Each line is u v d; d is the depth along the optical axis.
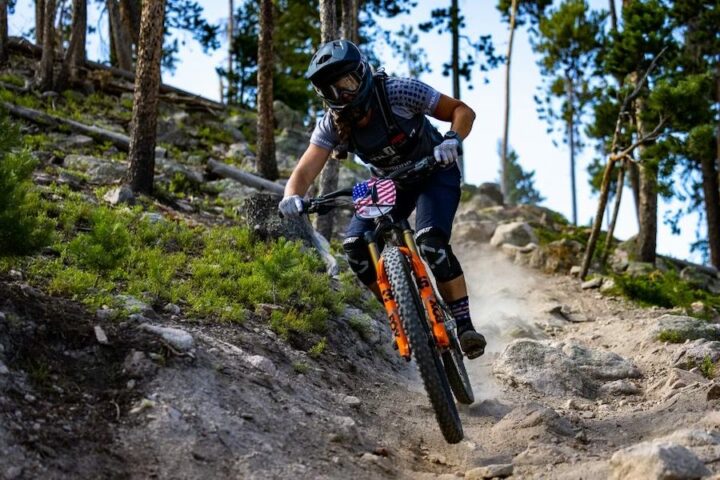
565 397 6.65
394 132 4.67
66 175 10.39
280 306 6.59
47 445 3.66
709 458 4.30
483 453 4.86
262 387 4.79
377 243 4.68
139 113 10.52
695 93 13.26
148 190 10.53
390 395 5.90
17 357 4.22
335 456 4.30
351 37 11.30
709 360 7.11
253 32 29.30
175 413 4.11
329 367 5.92
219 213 11.18
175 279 6.68
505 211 20.62
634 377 7.13
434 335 4.43
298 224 8.87
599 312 12.20
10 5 19.38
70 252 6.11
